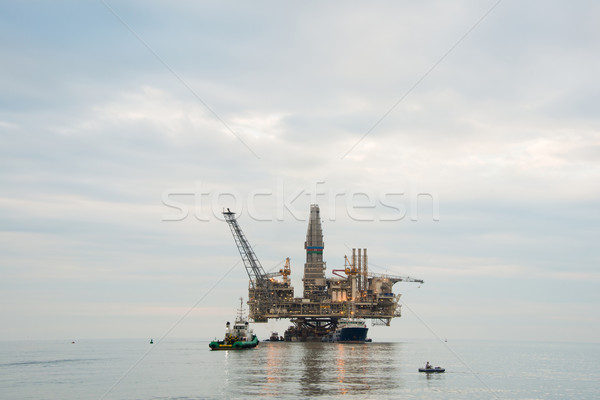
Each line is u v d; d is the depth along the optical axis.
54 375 193.75
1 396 139.50
